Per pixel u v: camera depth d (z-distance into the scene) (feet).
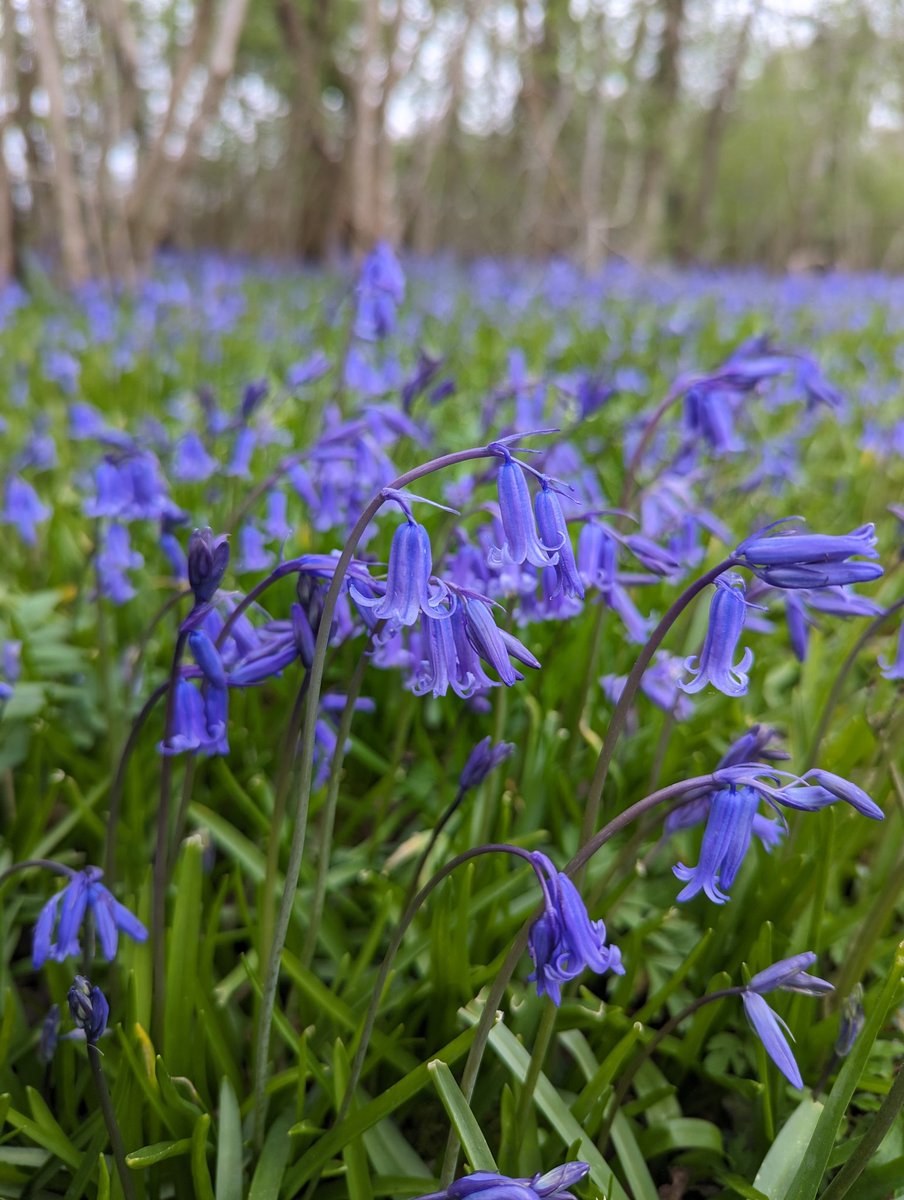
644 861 7.63
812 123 96.58
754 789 4.42
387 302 10.14
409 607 4.29
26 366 20.03
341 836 8.38
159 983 5.99
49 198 40.63
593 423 16.16
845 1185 4.84
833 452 18.30
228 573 10.25
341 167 55.57
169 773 5.76
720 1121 6.76
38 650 9.78
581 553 6.40
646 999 7.39
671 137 67.36
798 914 7.34
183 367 22.33
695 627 9.37
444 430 15.98
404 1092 5.29
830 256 119.44
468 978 6.35
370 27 43.96
